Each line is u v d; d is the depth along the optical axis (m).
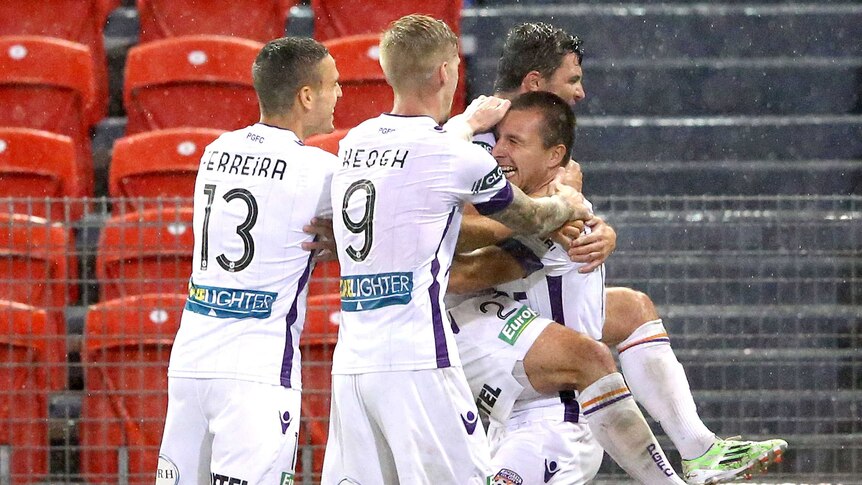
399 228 12.68
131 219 21.12
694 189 25.88
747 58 29.22
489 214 13.00
